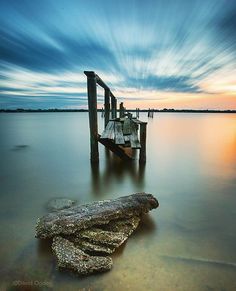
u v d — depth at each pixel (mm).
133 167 9023
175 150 13320
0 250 3594
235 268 3258
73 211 3967
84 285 2916
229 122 47531
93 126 8477
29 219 4695
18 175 8062
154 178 7766
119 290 2857
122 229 3877
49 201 5699
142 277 3053
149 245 3729
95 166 9070
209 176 8102
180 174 8297
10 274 3111
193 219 4750
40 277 3047
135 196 4551
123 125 11250
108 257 3277
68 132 23531
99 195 6230
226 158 11172
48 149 13414
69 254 3203
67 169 8797
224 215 4984
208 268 3250
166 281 3004
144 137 8977
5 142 16312
